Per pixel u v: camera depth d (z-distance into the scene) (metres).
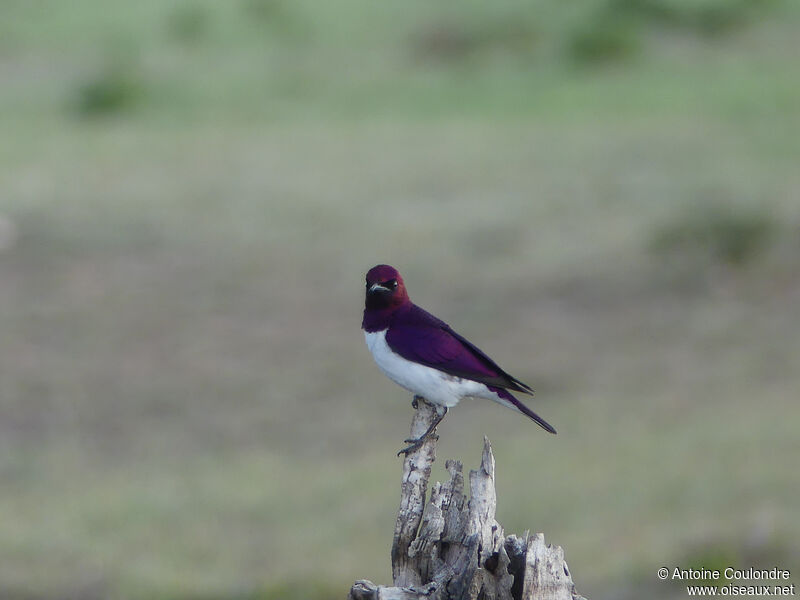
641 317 21.20
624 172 28.31
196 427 18.30
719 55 38.56
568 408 17.72
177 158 30.92
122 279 23.92
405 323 8.55
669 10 42.28
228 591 12.48
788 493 13.14
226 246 25.39
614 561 11.93
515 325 21.33
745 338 19.88
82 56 41.59
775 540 11.87
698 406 17.08
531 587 6.40
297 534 13.95
